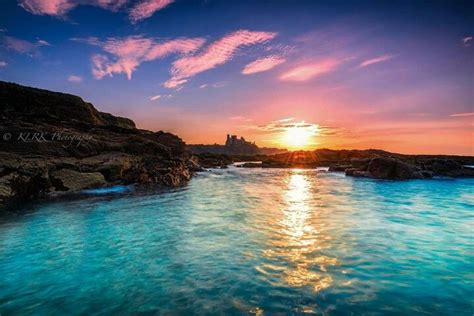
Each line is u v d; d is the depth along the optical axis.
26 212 13.94
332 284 6.59
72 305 5.82
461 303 5.81
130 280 6.85
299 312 5.48
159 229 11.12
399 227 11.43
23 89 41.25
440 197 19.73
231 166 65.50
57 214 13.55
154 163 28.84
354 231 10.83
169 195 19.62
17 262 7.93
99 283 6.71
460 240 9.74
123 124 56.81
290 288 6.41
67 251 8.75
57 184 19.25
